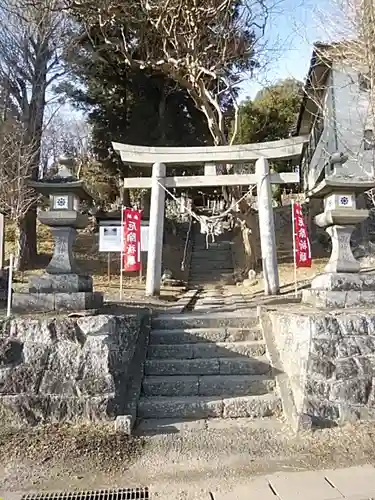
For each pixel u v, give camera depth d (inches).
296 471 136.3
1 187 434.3
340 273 222.8
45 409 164.1
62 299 205.2
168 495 124.7
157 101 619.2
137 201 736.3
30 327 175.6
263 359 207.5
